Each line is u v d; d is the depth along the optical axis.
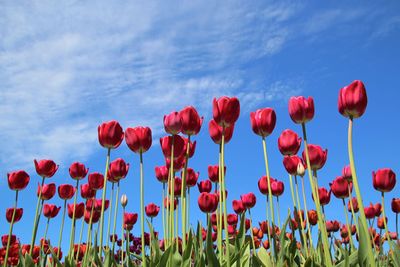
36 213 1.43
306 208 1.18
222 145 1.00
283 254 1.14
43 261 1.62
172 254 0.96
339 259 1.40
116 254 2.06
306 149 0.95
